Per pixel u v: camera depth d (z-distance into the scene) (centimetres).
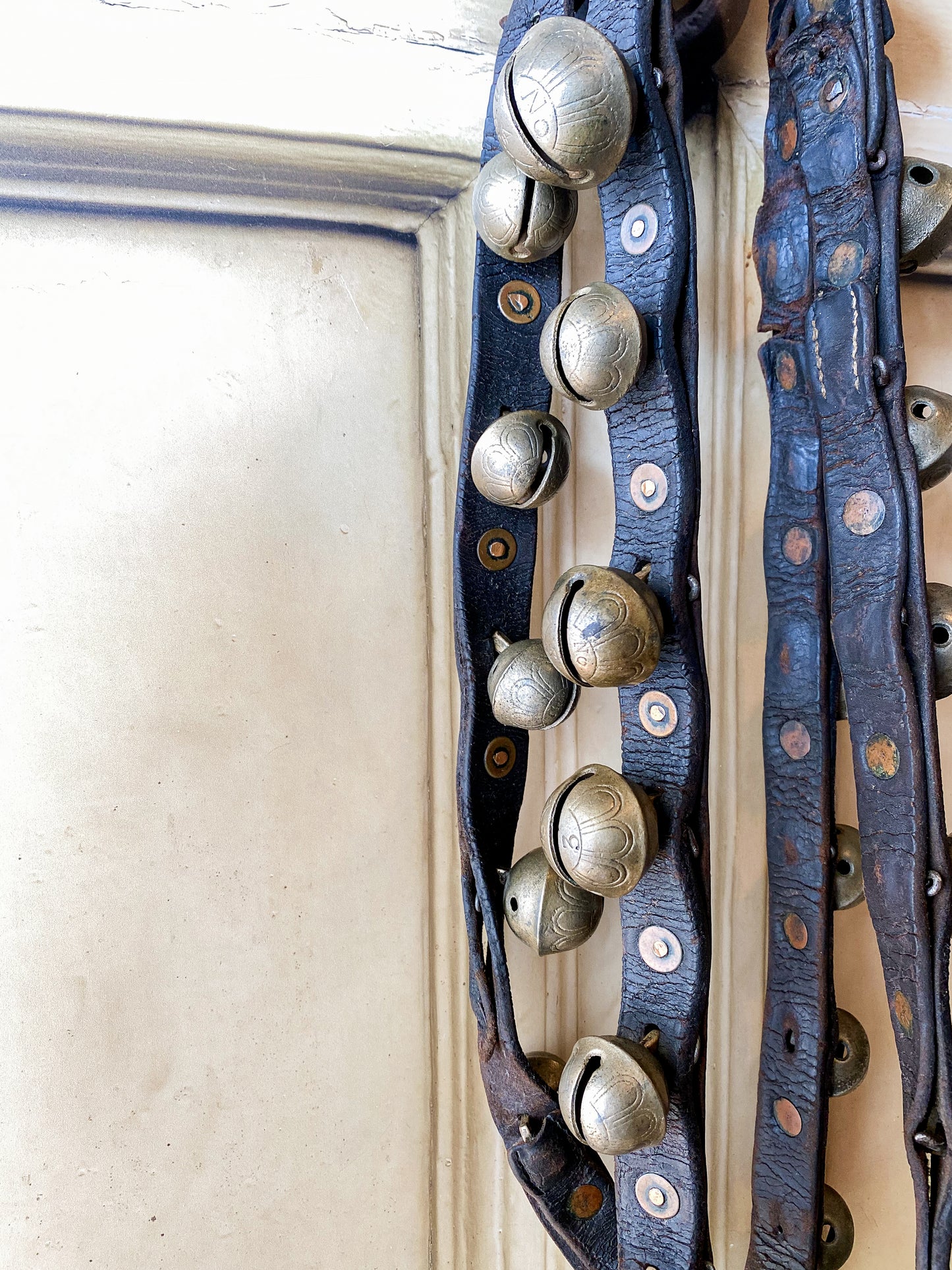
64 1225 44
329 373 45
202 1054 46
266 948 46
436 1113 50
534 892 40
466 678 42
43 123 40
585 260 47
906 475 38
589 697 49
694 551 38
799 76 41
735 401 50
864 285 39
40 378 42
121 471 43
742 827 52
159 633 44
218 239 43
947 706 57
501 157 38
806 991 46
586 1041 38
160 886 45
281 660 46
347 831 47
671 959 39
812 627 45
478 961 42
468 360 47
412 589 47
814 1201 46
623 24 35
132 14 40
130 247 42
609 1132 36
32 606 42
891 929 40
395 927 48
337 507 46
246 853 46
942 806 39
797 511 45
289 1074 47
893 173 38
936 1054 38
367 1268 49
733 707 52
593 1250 44
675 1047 39
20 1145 44
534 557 45
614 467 39
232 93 42
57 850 43
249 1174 47
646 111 35
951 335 54
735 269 49
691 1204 39
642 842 35
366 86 43
